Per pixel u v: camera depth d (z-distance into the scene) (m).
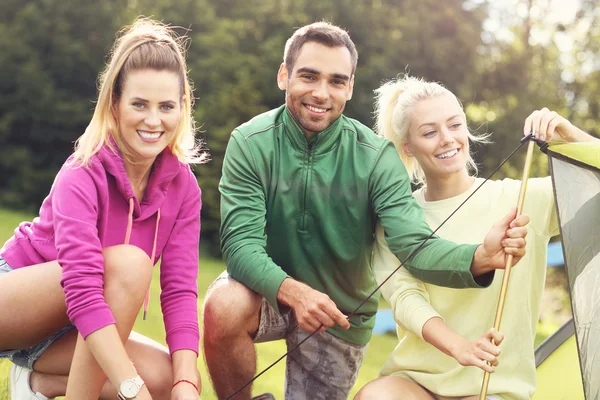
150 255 2.90
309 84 3.21
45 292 2.69
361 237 3.31
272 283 3.06
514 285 3.05
